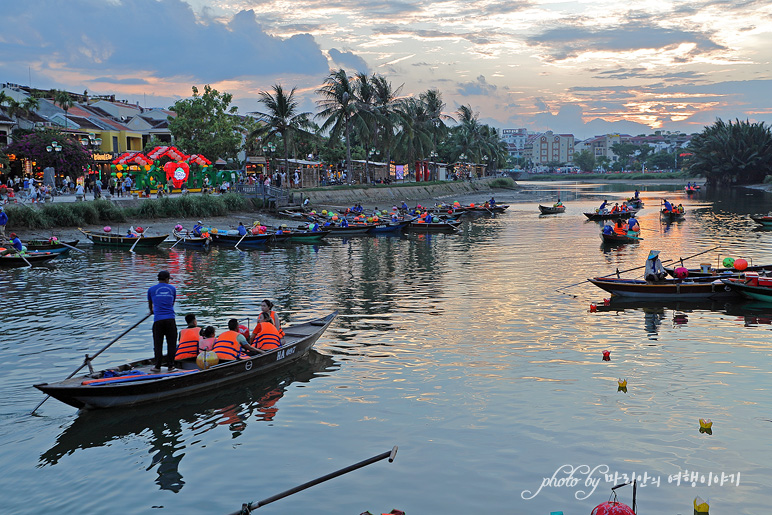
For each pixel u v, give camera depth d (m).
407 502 9.37
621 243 39.19
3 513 9.20
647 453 10.70
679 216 56.72
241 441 11.44
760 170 122.75
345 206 69.19
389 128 77.69
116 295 24.78
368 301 23.00
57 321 20.33
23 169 57.41
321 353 16.50
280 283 27.12
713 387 13.59
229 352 14.09
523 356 15.98
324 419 12.30
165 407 13.00
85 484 10.04
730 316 19.91
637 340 17.30
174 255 37.41
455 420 12.12
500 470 10.23
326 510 9.21
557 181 199.38
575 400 12.96
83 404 12.45
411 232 50.22
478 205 69.62
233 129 80.62
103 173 65.25
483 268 30.38
